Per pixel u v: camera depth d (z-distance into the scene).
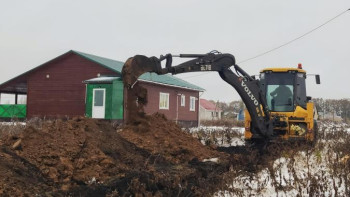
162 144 9.63
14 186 5.41
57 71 25.45
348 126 29.53
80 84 24.84
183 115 29.39
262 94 11.22
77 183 6.38
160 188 6.68
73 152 7.05
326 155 9.74
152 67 9.38
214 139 14.49
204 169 8.34
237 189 6.73
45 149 6.88
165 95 26.59
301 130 11.75
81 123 8.38
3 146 6.54
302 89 12.59
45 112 25.56
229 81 10.66
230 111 80.38
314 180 6.63
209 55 10.32
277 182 7.13
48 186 5.93
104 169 6.95
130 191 6.20
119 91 21.59
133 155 8.29
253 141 12.88
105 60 26.95
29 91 26.03
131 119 10.24
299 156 9.50
